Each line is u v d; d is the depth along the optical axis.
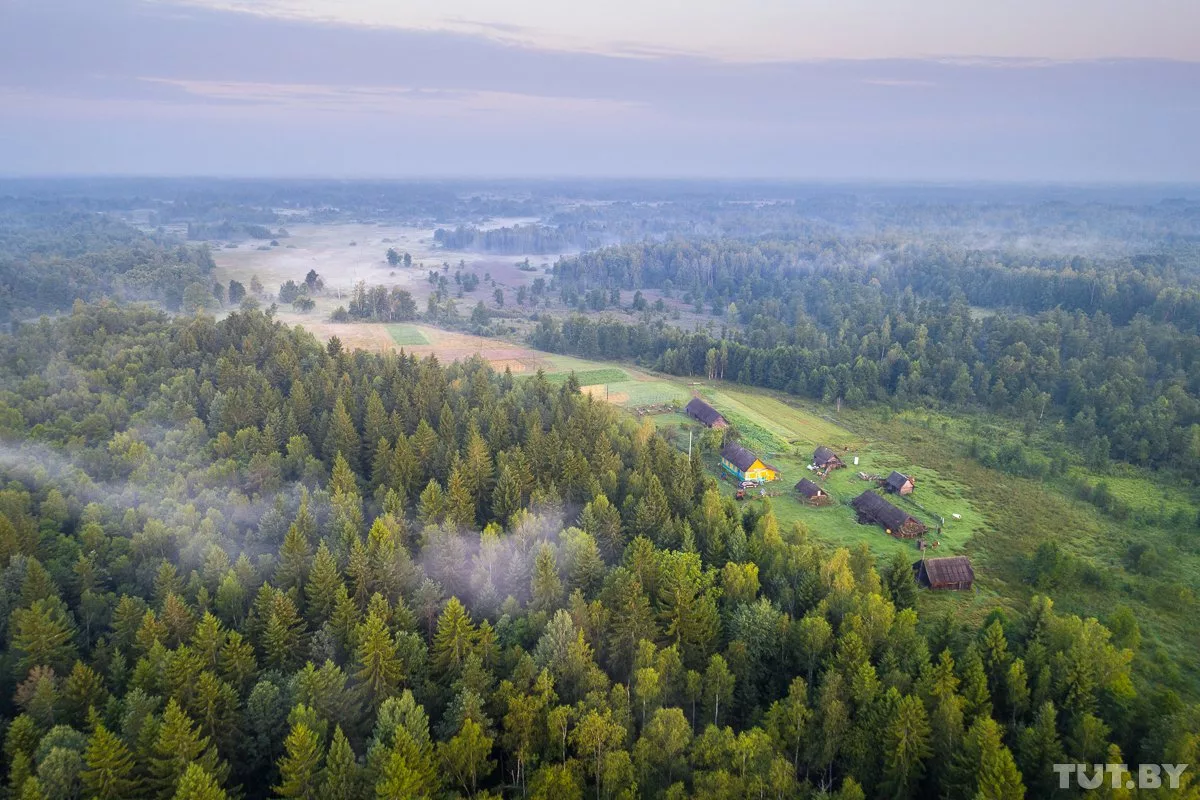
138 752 50.47
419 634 67.12
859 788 51.19
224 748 55.09
